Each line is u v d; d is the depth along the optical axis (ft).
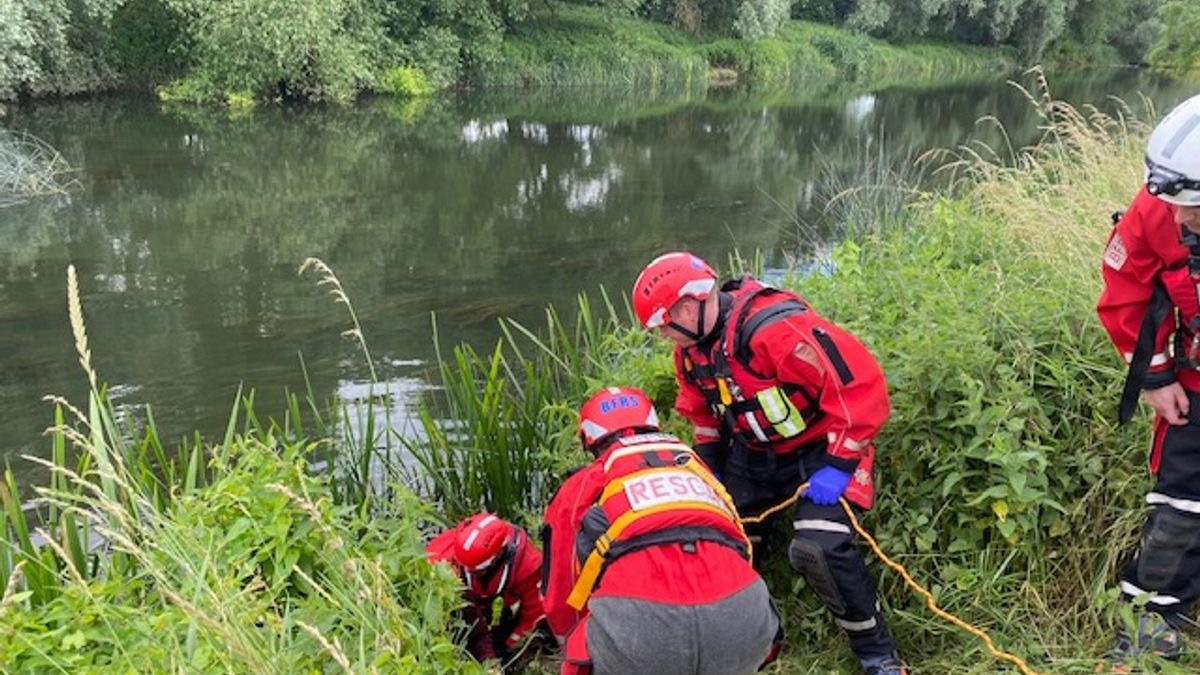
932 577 9.90
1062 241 14.30
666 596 7.31
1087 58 154.20
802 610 10.34
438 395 20.63
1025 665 8.35
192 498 9.37
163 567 8.27
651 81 104.01
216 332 25.54
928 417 10.09
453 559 10.07
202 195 43.45
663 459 8.01
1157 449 8.71
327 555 8.64
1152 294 8.21
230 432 11.27
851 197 33.63
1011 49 148.05
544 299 29.43
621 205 44.24
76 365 22.97
